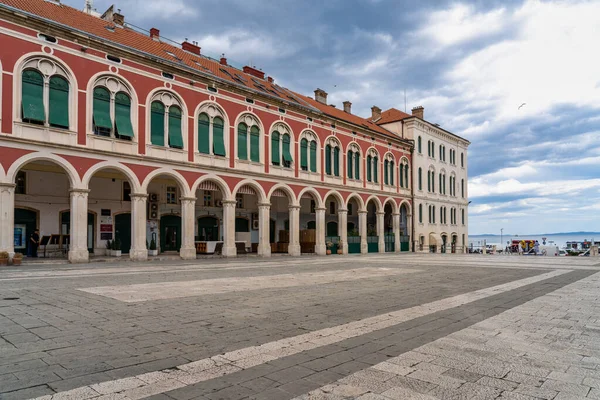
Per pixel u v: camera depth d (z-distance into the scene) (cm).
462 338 631
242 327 688
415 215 4447
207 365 494
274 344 588
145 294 1021
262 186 2930
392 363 509
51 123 1955
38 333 629
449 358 530
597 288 1245
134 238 2250
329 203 4153
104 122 2141
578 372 480
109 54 2183
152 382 436
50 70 1969
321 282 1342
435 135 4919
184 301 927
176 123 2478
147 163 2305
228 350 556
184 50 3169
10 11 1833
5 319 723
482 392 418
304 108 3253
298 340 611
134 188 2248
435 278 1515
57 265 1884
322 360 519
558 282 1404
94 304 875
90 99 2098
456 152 5369
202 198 3192
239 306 877
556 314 823
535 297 1055
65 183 2497
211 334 639
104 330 652
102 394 400
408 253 3988
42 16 2072
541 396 409
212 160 2633
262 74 3759
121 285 1191
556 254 4359
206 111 2631
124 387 420
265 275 1549
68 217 2506
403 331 673
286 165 3147
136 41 2553
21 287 1122
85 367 479
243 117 2859
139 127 2284
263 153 2961
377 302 955
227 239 2698
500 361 519
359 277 1521
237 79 3075
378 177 4028
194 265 2002
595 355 546
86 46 2094
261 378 453
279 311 828
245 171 2798
